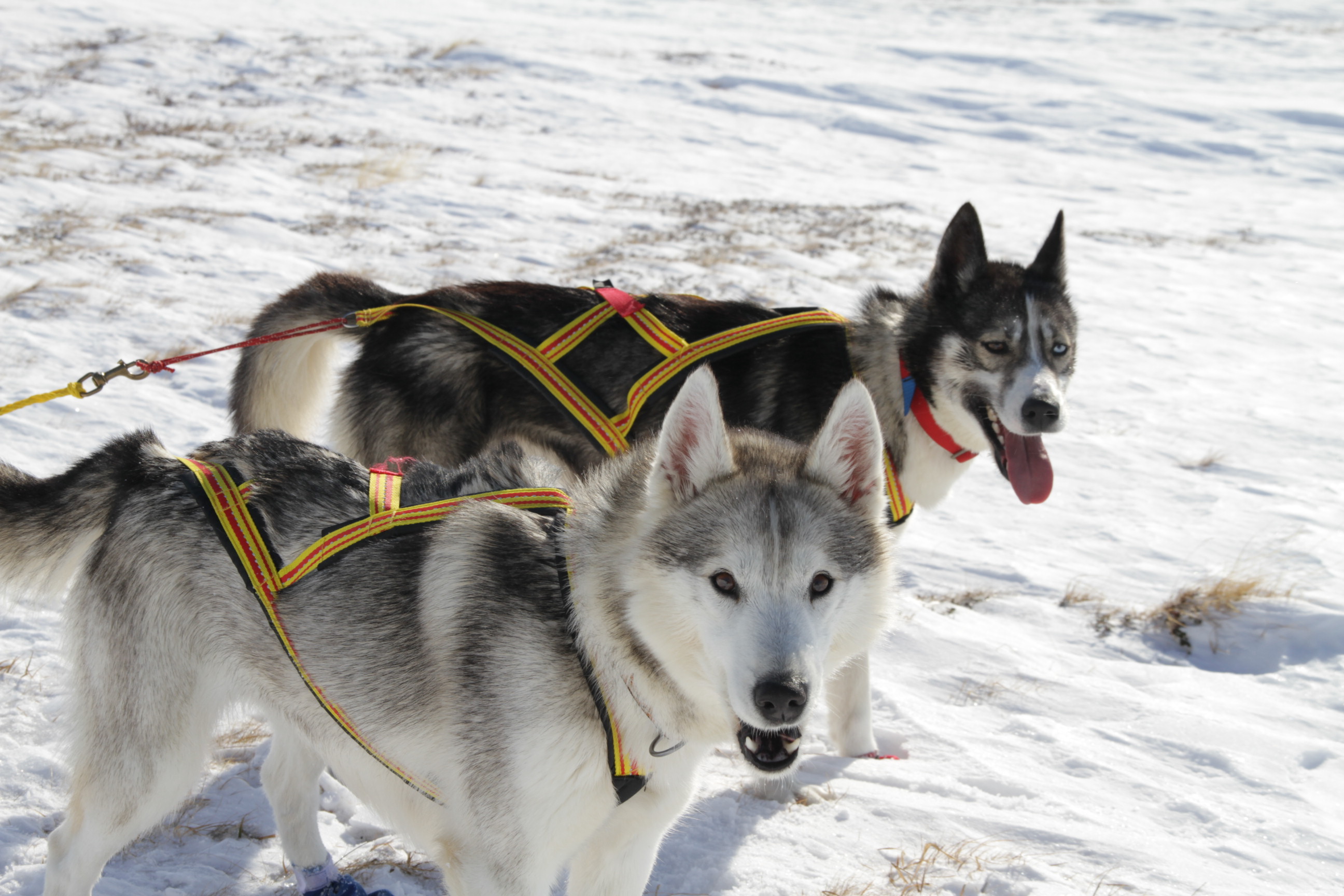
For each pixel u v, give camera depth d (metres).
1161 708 4.58
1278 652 5.37
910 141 21.12
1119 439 8.45
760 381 4.35
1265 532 6.79
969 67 29.16
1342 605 5.70
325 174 13.76
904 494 4.48
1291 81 28.17
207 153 14.11
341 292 4.55
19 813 3.16
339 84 20.25
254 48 22.27
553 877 2.63
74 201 10.98
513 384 4.38
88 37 21.05
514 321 4.42
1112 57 31.91
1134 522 6.95
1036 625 5.49
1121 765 4.11
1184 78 28.69
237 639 2.78
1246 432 8.71
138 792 2.76
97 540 2.88
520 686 2.48
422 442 4.36
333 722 2.81
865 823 3.56
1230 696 4.88
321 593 2.71
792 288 10.77
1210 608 5.66
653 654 2.47
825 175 18.02
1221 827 3.69
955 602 5.69
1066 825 3.56
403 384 4.37
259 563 2.68
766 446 2.77
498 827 2.51
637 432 4.23
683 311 4.49
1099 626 5.52
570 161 16.98
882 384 4.39
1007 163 19.92
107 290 8.45
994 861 3.33
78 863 2.76
